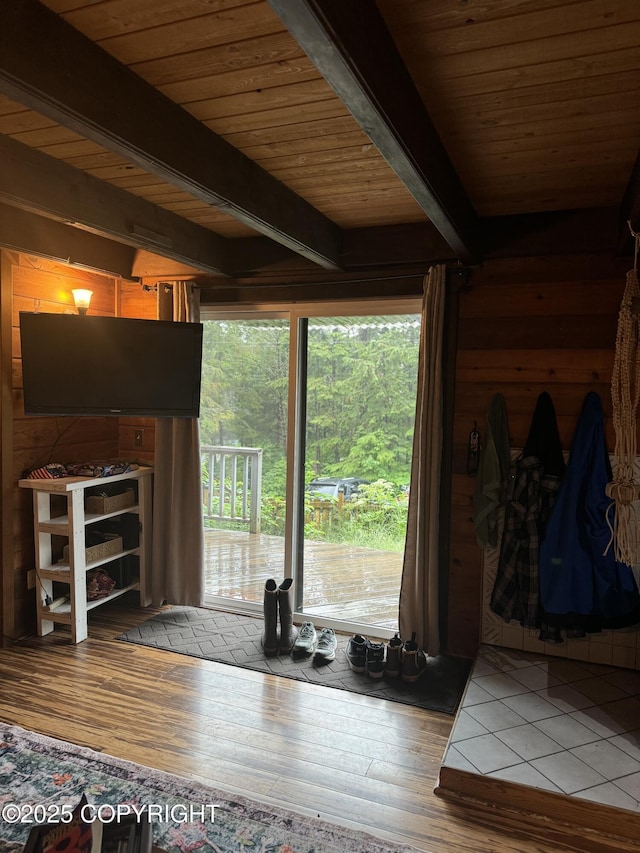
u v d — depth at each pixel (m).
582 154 2.17
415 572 3.17
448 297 3.13
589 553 2.81
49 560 3.45
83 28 1.44
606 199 2.71
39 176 2.25
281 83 1.70
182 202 2.86
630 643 2.90
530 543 2.96
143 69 1.63
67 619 3.34
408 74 1.61
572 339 2.95
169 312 3.70
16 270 3.28
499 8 1.32
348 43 1.18
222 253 3.51
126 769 2.23
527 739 2.32
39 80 1.35
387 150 1.62
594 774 2.11
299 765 2.31
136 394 3.39
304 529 3.71
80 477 3.43
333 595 3.65
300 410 3.64
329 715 2.66
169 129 1.80
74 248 3.29
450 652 3.27
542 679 2.78
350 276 3.35
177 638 3.41
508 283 3.04
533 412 3.03
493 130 1.97
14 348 3.28
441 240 3.10
